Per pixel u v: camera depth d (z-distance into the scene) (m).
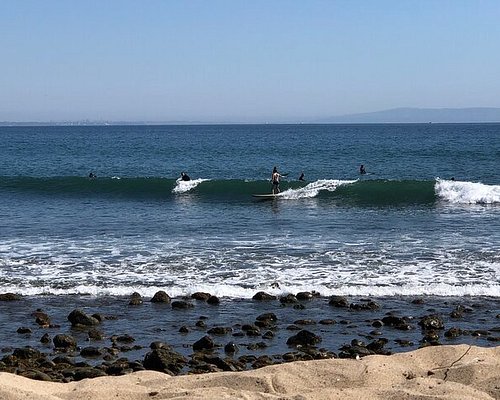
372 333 11.64
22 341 11.53
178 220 25.17
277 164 54.34
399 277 15.56
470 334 11.45
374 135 125.88
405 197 31.88
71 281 15.59
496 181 40.62
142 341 11.42
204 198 33.38
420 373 7.86
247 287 14.93
